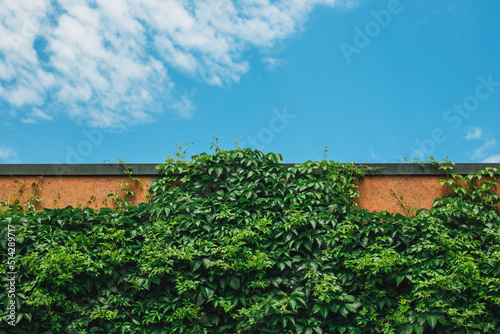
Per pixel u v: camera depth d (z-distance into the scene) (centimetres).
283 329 393
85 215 434
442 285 397
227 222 445
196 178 495
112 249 411
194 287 385
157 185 485
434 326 380
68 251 392
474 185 520
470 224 470
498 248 434
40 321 384
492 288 402
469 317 400
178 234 426
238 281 407
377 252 428
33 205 477
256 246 434
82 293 400
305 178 498
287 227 430
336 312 413
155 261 399
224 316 409
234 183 486
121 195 490
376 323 409
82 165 493
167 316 389
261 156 500
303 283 425
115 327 388
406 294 418
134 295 410
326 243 436
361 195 503
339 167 507
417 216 457
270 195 479
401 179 519
